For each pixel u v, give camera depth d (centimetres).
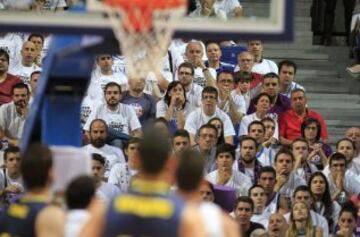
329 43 4378
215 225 1683
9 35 3631
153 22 2072
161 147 1566
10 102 3400
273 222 2884
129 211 1560
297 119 3478
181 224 1548
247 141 3139
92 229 1575
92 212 1658
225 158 3053
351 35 4216
